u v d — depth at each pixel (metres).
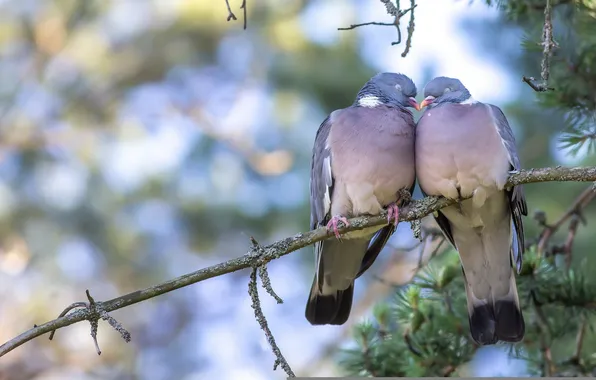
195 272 6.36
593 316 9.23
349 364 7.84
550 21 5.87
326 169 7.57
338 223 7.24
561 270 7.96
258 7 15.06
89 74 15.74
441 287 7.95
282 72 14.62
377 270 13.76
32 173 15.24
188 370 15.12
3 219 14.76
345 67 14.30
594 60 7.94
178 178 15.00
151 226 15.06
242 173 14.78
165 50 15.68
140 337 15.19
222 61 15.69
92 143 15.30
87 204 14.88
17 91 15.73
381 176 7.34
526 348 8.07
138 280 15.02
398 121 7.41
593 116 7.93
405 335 7.68
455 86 7.76
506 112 13.10
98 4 16.00
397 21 5.92
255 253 6.41
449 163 6.97
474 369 9.63
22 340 6.10
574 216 8.20
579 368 7.69
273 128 14.66
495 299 7.53
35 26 15.94
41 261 14.64
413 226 7.18
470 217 7.34
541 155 12.77
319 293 8.10
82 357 14.48
